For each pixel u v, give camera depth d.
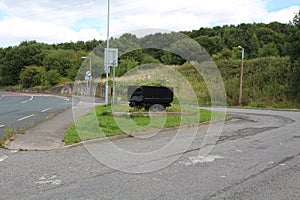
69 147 8.86
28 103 30.30
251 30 59.62
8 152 8.21
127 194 5.07
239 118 18.81
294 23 34.94
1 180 5.75
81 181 5.74
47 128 12.06
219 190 5.28
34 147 8.74
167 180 5.85
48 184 5.55
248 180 5.86
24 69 83.25
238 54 48.41
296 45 34.16
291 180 5.88
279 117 19.80
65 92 60.03
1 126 12.91
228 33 54.78
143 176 6.11
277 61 43.56
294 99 35.56
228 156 7.93
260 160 7.50
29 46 93.25
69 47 85.06
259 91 38.62
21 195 4.99
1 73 93.62
